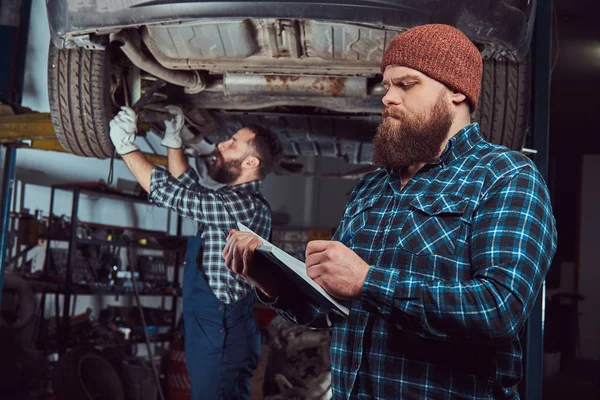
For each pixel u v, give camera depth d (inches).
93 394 154.3
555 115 334.6
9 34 146.0
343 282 40.1
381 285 39.2
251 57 97.1
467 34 85.0
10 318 171.6
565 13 244.8
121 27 87.0
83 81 104.5
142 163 100.7
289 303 51.3
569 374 294.2
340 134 136.4
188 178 101.1
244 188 102.7
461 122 47.1
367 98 108.9
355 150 150.5
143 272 222.8
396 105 46.3
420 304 38.3
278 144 107.0
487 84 100.3
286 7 80.3
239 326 94.3
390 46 47.4
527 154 118.0
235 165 103.9
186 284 96.4
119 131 100.6
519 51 93.5
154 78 116.0
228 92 109.5
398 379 42.3
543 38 119.0
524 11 89.4
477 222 41.9
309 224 359.6
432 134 45.1
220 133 140.5
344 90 107.0
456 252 42.2
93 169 217.9
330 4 80.0
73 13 87.3
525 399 112.7
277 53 94.8
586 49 264.2
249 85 108.2
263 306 218.4
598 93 299.4
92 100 105.7
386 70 47.5
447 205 43.3
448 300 37.7
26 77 192.2
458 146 46.3
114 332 191.0
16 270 179.0
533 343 114.0
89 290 181.9
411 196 45.8
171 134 109.8
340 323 47.8
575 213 397.1
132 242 205.0
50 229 184.9
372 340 44.3
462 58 45.5
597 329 376.2
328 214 363.9
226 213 94.0
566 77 287.4
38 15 197.9
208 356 92.7
